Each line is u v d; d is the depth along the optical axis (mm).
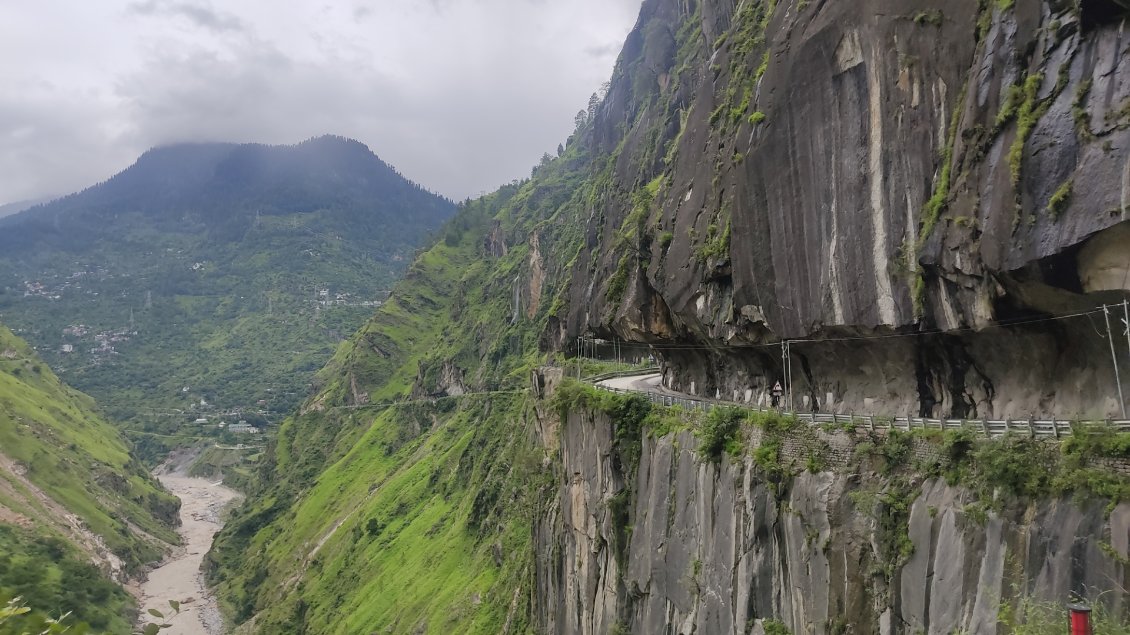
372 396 176500
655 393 40938
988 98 21266
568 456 49156
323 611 98125
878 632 22266
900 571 21719
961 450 20938
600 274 62719
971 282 21719
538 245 141500
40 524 103188
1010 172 19891
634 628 36969
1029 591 17812
